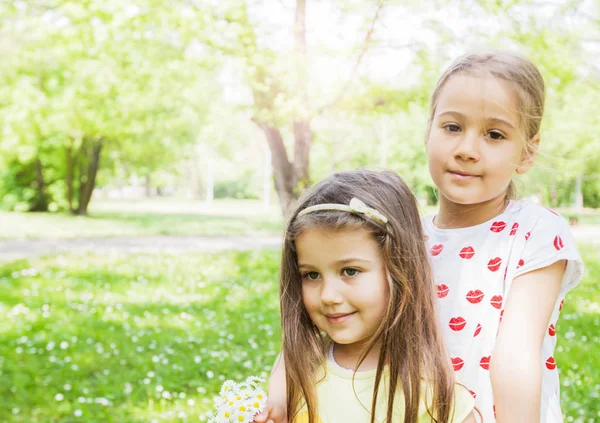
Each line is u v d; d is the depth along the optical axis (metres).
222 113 30.00
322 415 1.65
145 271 10.21
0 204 24.19
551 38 7.77
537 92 1.70
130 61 11.74
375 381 1.59
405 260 1.60
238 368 5.08
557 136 5.62
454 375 1.59
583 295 7.34
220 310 7.22
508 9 7.69
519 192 1.98
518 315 1.58
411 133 17.72
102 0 9.60
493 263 1.69
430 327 1.61
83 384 4.79
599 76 7.95
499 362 1.53
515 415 1.48
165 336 6.02
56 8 10.79
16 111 16.52
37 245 14.70
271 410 1.70
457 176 1.69
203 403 4.32
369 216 1.58
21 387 4.70
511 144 1.67
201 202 44.12
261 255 12.30
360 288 1.57
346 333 1.59
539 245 1.63
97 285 8.84
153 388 4.60
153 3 9.35
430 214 1.99
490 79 1.65
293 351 1.69
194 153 42.06
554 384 1.69
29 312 7.11
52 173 24.50
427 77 8.61
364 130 22.62
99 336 6.06
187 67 11.80
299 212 1.65
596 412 3.79
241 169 50.44
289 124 9.97
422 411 1.56
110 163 27.73
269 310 7.20
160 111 20.47
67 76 15.09
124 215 25.61
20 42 12.76
